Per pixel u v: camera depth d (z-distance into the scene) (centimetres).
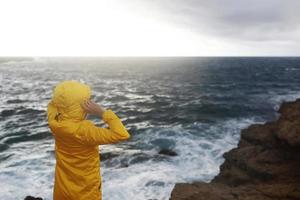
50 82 5531
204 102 3347
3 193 1012
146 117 2547
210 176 1167
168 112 2753
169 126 2095
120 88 4931
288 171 959
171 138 1697
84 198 229
